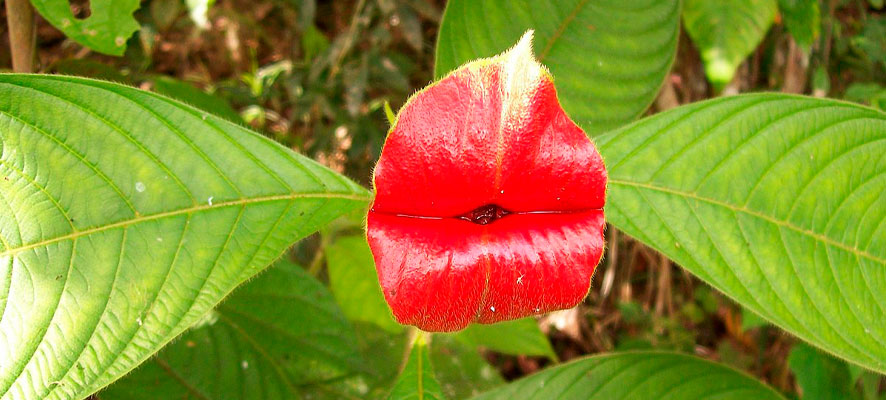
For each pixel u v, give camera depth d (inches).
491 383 11.1
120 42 7.2
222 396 8.2
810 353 10.0
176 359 8.3
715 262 6.7
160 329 5.5
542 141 4.0
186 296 5.6
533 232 4.3
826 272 6.8
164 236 5.7
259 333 9.2
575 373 7.9
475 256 4.1
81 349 5.3
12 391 5.1
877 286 6.8
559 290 4.2
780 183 6.8
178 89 10.2
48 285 5.3
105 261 5.5
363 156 14.3
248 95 14.1
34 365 5.2
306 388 9.5
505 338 11.1
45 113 5.5
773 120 6.9
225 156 6.0
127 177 5.7
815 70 12.1
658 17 8.2
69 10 6.9
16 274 5.3
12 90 5.4
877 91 10.5
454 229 4.2
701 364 7.9
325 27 16.4
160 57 16.1
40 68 9.1
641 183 6.8
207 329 8.5
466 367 11.2
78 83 5.6
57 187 5.5
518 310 4.3
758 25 9.8
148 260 5.6
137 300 5.5
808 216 6.8
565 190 4.2
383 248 4.1
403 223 4.2
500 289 4.2
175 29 16.2
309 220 6.1
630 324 15.1
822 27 11.8
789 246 6.8
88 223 5.5
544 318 15.6
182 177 5.8
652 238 6.7
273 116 15.0
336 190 6.3
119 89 5.8
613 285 15.0
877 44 11.7
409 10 12.4
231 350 8.5
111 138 5.7
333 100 13.4
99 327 5.4
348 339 9.6
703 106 7.0
